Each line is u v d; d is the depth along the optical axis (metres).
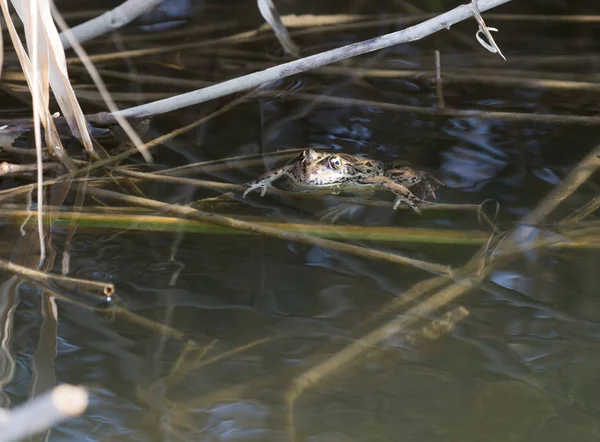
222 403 4.33
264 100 9.65
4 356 4.69
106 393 4.39
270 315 5.26
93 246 6.22
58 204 6.73
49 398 4.30
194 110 9.29
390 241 6.25
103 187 7.17
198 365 4.68
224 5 12.73
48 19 6.34
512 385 4.51
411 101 9.45
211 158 7.95
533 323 5.14
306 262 6.04
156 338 4.97
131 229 6.43
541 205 6.68
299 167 7.44
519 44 11.30
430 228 6.35
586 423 4.17
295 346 4.89
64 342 4.89
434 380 4.56
